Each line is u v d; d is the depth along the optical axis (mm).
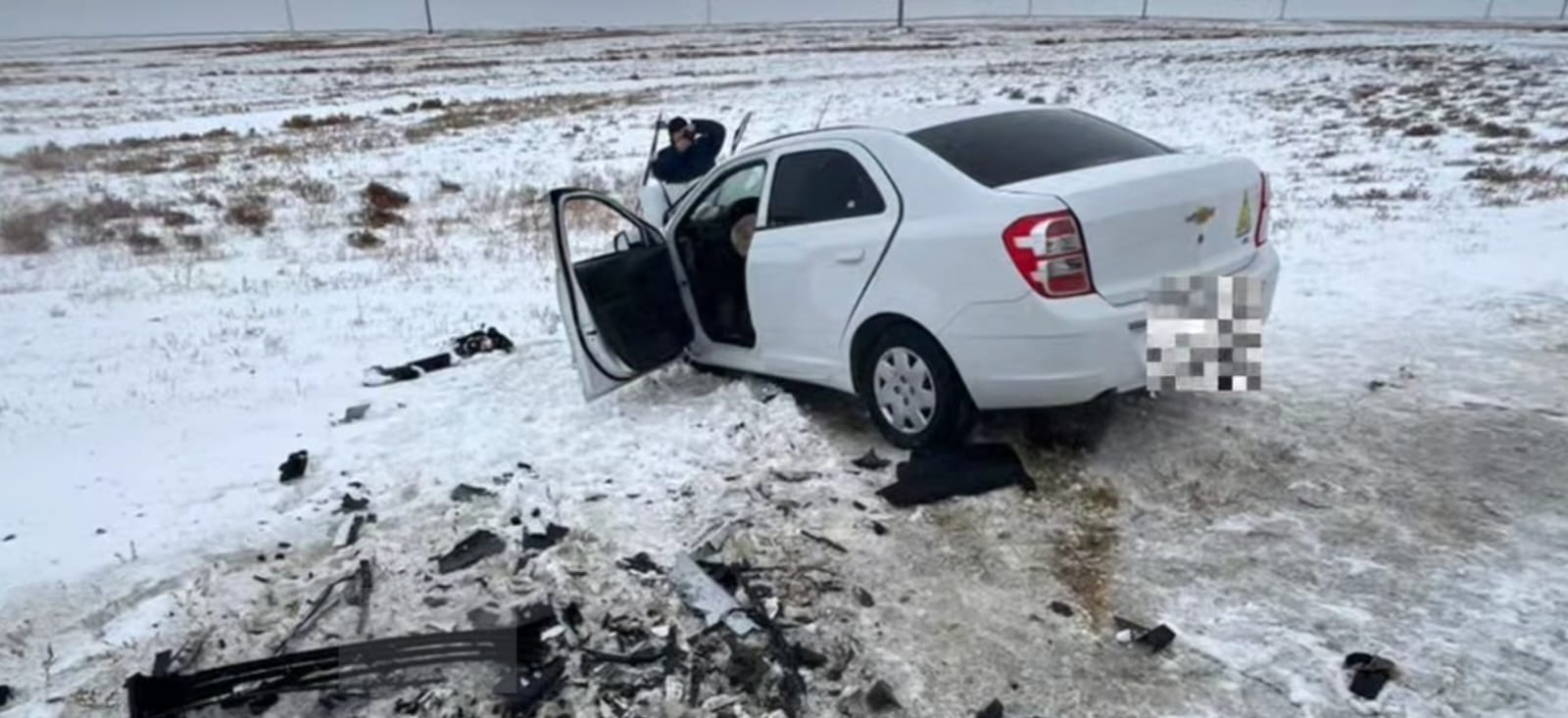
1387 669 2770
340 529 3828
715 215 5352
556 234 4766
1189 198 3891
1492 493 3758
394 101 30766
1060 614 3127
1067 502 3844
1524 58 33438
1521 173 12367
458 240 11406
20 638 3188
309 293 8625
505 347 6336
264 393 5645
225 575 3529
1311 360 5375
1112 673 2832
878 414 4422
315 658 2947
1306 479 3930
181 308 8086
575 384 5480
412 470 4355
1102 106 25031
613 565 3457
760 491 4012
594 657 2951
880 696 2752
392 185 15812
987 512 3768
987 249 3750
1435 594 3125
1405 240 8633
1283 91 26656
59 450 4836
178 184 15875
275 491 4215
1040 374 3754
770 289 4789
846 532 3662
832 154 4547
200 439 4902
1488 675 2730
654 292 5289
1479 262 7512
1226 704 2682
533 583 3365
